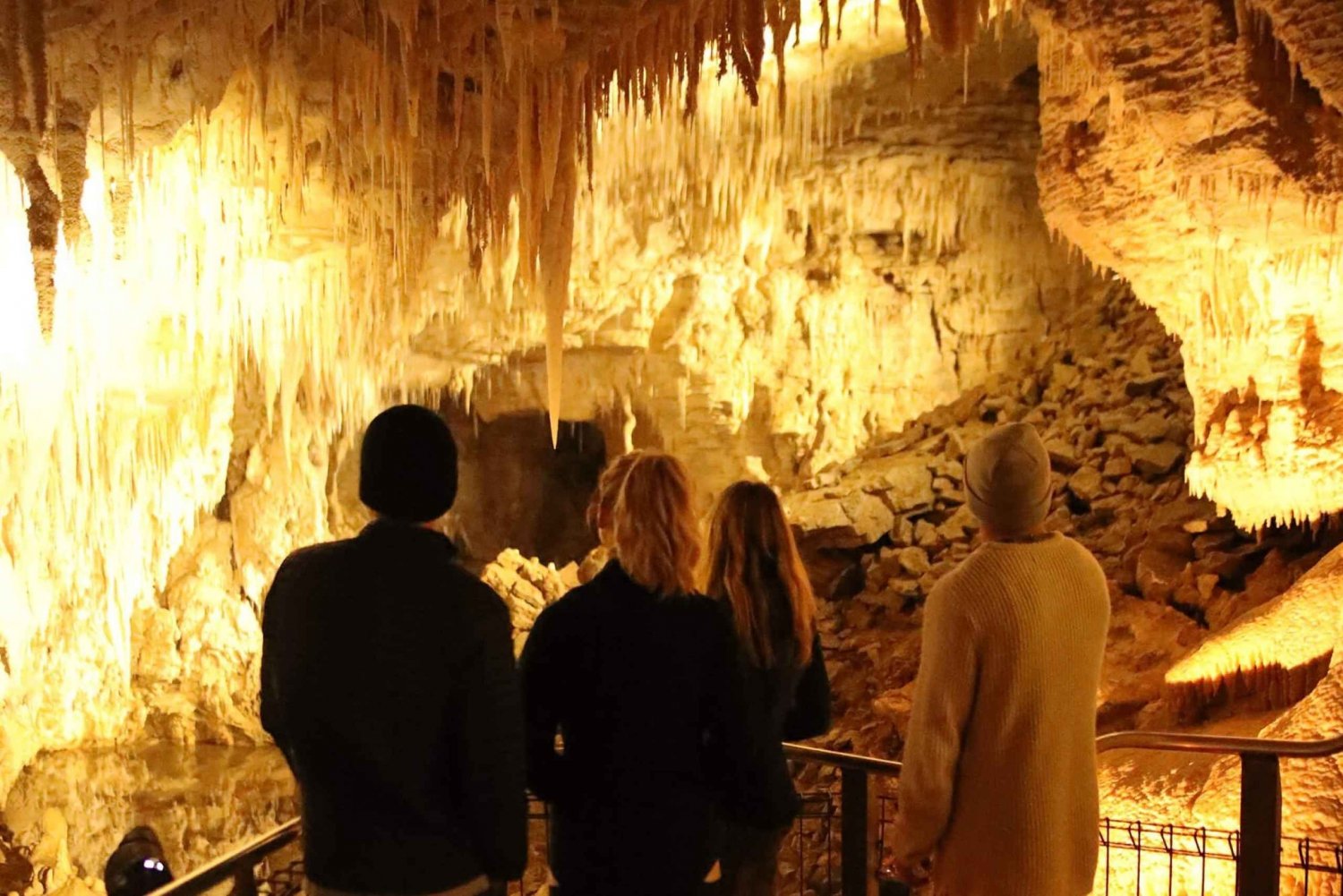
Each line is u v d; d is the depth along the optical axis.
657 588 2.30
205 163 7.07
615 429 14.55
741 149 11.02
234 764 11.75
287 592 2.02
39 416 7.95
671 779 2.29
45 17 5.02
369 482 2.02
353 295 8.96
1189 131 5.65
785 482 13.72
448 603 1.94
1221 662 6.44
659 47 5.64
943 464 12.16
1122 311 12.50
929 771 2.28
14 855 7.62
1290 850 4.11
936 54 9.93
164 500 10.56
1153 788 5.07
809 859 7.03
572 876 2.35
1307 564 7.98
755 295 13.04
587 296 12.69
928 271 12.73
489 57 6.06
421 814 1.93
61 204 5.82
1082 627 2.32
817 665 2.83
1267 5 4.83
